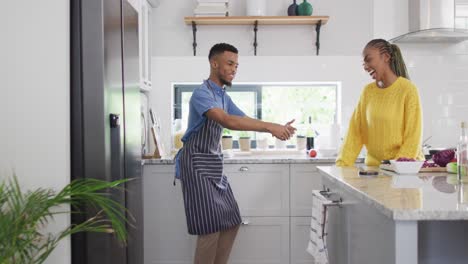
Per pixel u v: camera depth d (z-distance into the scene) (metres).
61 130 1.98
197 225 2.67
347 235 2.04
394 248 1.35
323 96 4.13
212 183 2.69
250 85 4.12
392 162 2.21
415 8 3.87
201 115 2.64
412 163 2.16
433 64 4.02
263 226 3.46
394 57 2.47
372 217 1.63
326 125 4.00
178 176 2.80
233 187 3.45
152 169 3.43
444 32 3.72
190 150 2.69
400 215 1.28
